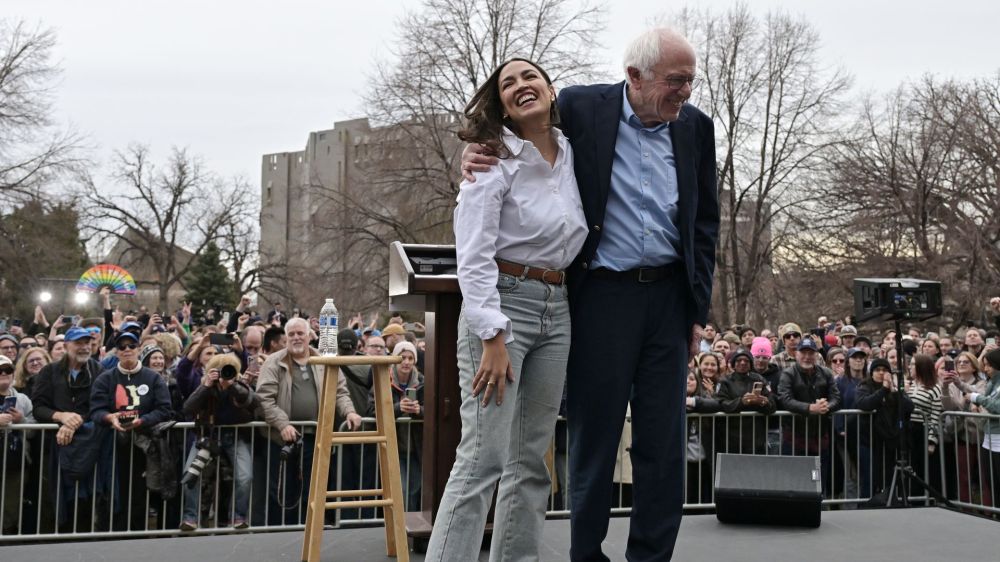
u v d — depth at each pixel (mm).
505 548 2555
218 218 41531
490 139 2352
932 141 22406
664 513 2639
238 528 5695
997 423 6520
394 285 3422
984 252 20734
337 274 23062
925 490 6926
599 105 2623
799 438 6848
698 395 6938
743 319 25844
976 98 22297
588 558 2693
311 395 5867
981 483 6590
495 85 2461
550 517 5852
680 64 2514
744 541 3748
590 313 2588
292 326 5902
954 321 21297
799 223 24984
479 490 2287
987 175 22422
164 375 6711
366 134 23719
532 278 2408
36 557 3414
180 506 5758
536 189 2410
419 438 6105
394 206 23109
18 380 6605
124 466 5730
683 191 2629
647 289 2605
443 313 3303
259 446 5789
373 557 3369
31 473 5652
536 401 2490
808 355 6941
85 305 25156
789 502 3957
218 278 41250
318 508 3117
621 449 6406
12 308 27703
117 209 39531
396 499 3121
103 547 3562
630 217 2592
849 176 23906
